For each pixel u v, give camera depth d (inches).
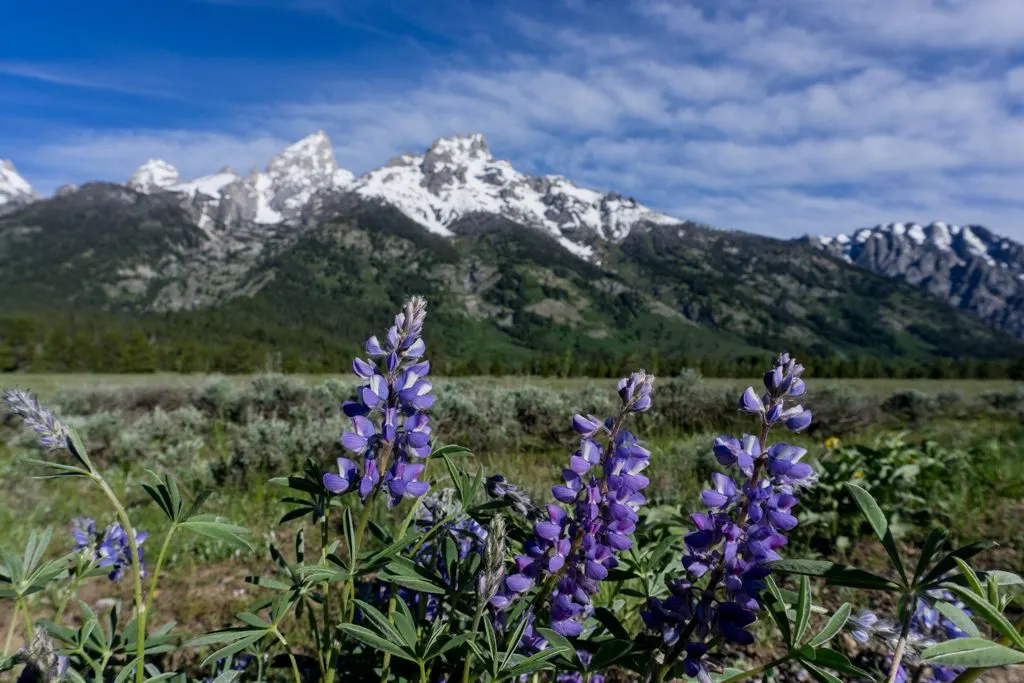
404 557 69.4
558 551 57.4
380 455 63.5
